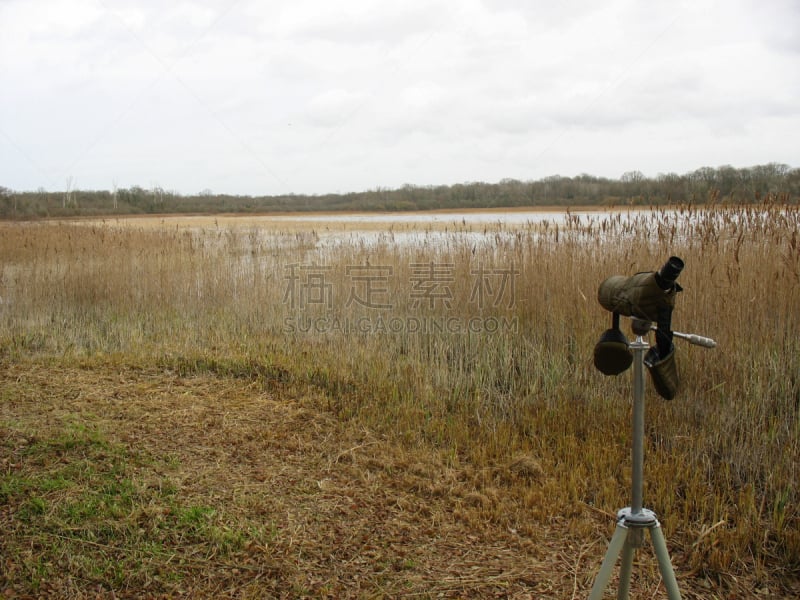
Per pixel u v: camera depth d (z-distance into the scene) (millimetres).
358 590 3494
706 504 4500
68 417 5449
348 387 6887
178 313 9766
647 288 2711
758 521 4246
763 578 3795
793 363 6090
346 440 5543
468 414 6246
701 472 4969
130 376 6945
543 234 9047
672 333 2795
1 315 9586
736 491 4797
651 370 2834
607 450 5223
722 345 6277
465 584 3582
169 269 10617
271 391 6711
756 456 4988
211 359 7613
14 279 10727
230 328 9195
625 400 6262
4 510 3891
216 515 4086
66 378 6707
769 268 6785
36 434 4977
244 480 4648
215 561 3648
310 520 4180
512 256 8742
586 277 7711
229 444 5258
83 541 3686
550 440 5652
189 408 6008
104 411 5727
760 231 7336
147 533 3818
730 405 5688
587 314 7129
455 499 4582
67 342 8500
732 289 6574
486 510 4398
